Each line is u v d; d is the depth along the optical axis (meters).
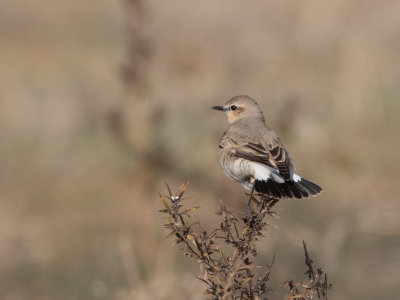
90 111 19.75
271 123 19.44
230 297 7.61
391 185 17.67
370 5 24.08
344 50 22.23
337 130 19.34
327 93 20.94
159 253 14.64
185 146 18.05
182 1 26.98
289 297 8.03
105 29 30.50
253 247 7.70
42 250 15.76
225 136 10.64
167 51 22.67
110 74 22.89
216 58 22.62
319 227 15.58
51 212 17.34
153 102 18.48
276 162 9.89
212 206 16.42
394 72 21.28
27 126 19.98
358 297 13.52
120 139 16.70
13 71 25.50
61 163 19.02
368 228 15.80
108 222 16.75
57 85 23.08
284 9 24.64
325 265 14.13
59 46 29.31
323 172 18.23
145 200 16.20
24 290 14.66
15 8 33.25
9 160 19.19
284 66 22.89
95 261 15.27
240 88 21.44
